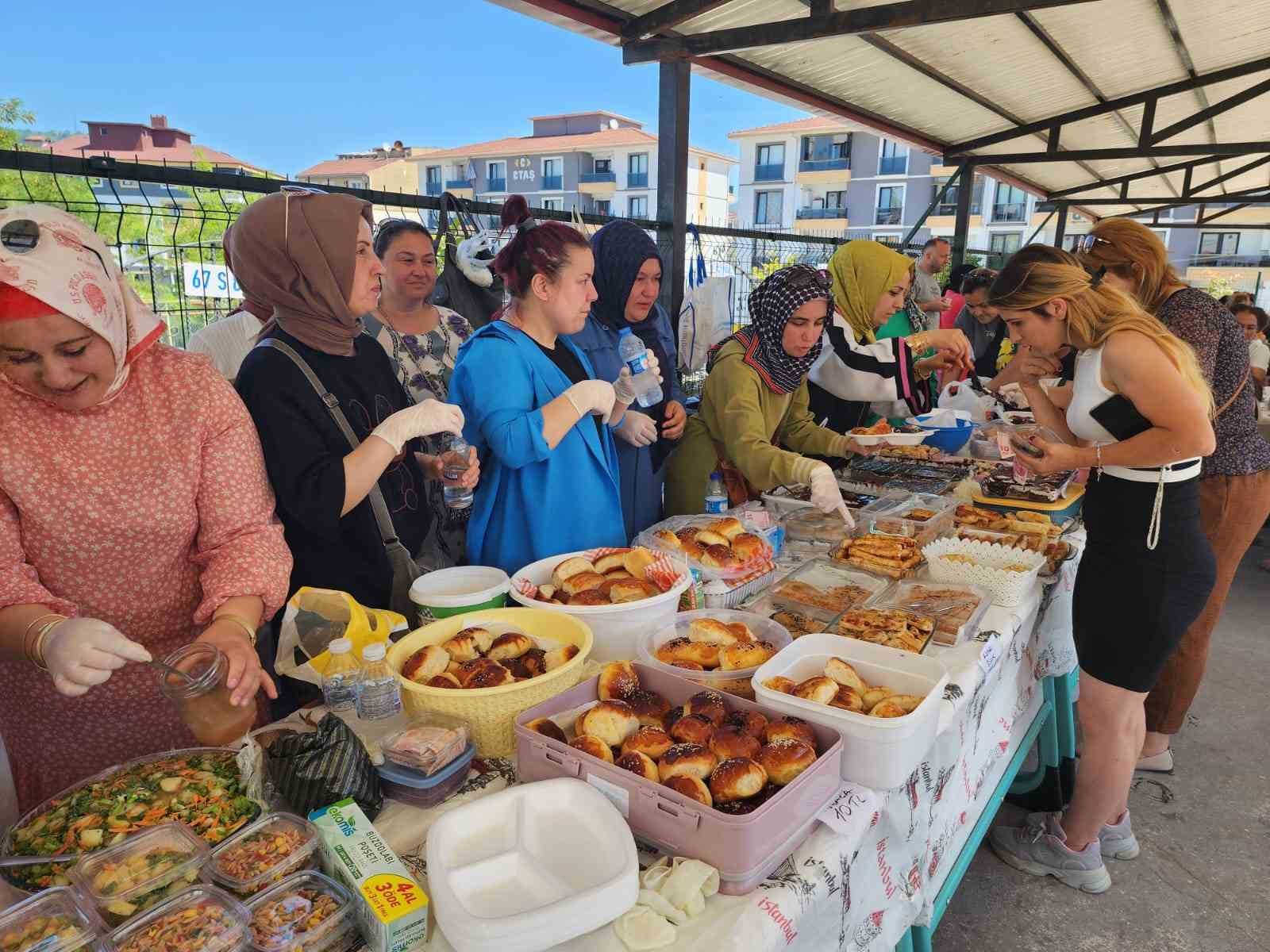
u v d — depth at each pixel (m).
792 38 3.57
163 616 1.33
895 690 1.39
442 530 2.38
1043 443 1.89
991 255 11.05
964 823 1.74
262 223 1.55
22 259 0.98
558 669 1.27
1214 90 6.46
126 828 0.98
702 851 0.98
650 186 35.56
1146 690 2.02
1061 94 6.03
